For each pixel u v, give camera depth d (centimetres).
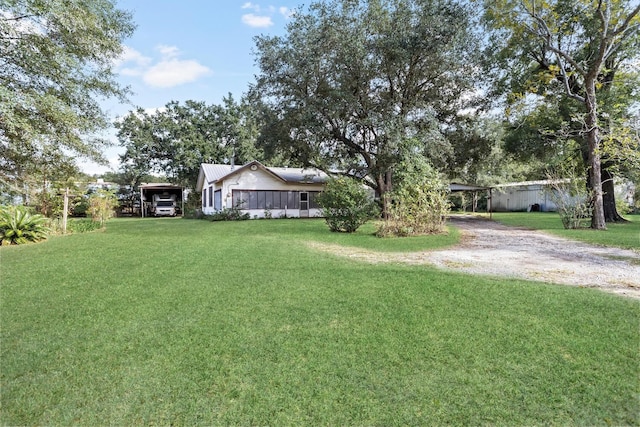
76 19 932
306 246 842
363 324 332
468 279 486
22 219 970
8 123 852
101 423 198
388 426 194
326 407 211
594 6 1192
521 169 3259
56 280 511
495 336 301
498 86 1611
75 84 1064
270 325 333
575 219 1263
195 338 305
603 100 1338
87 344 296
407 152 1396
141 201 3094
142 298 421
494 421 197
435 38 1426
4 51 920
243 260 649
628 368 247
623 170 1466
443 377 240
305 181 2319
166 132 3391
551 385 229
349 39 1460
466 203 3156
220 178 2098
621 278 510
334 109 1556
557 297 401
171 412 207
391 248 820
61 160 1155
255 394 224
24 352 282
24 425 196
